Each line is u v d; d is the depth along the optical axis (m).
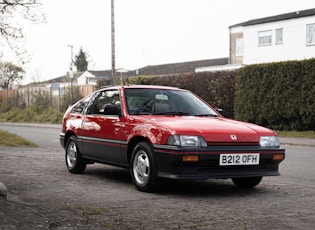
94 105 8.56
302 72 20.95
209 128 6.68
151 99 7.82
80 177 8.45
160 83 29.33
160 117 7.26
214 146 6.50
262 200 6.41
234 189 7.32
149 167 6.72
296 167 10.34
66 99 36.25
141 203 6.12
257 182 7.35
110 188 7.28
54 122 34.31
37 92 39.09
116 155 7.56
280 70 21.84
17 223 4.86
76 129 8.79
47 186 7.43
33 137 20.27
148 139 6.76
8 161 10.62
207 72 26.50
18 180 7.99
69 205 5.95
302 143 17.33
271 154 6.86
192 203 6.16
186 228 4.88
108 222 5.09
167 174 6.48
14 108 40.78
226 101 25.52
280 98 21.88
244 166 6.69
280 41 38.16
